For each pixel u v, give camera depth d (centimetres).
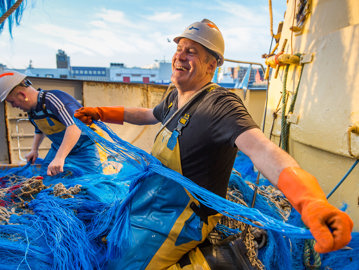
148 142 412
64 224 123
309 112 210
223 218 131
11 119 326
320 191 65
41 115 195
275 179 75
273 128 291
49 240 117
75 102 199
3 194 161
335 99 180
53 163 175
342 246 56
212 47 111
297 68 238
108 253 110
